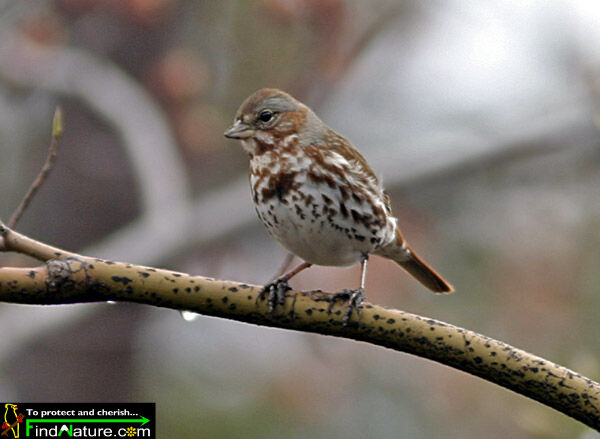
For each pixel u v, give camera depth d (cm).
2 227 575
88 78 1420
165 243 1328
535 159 1498
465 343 596
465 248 1450
